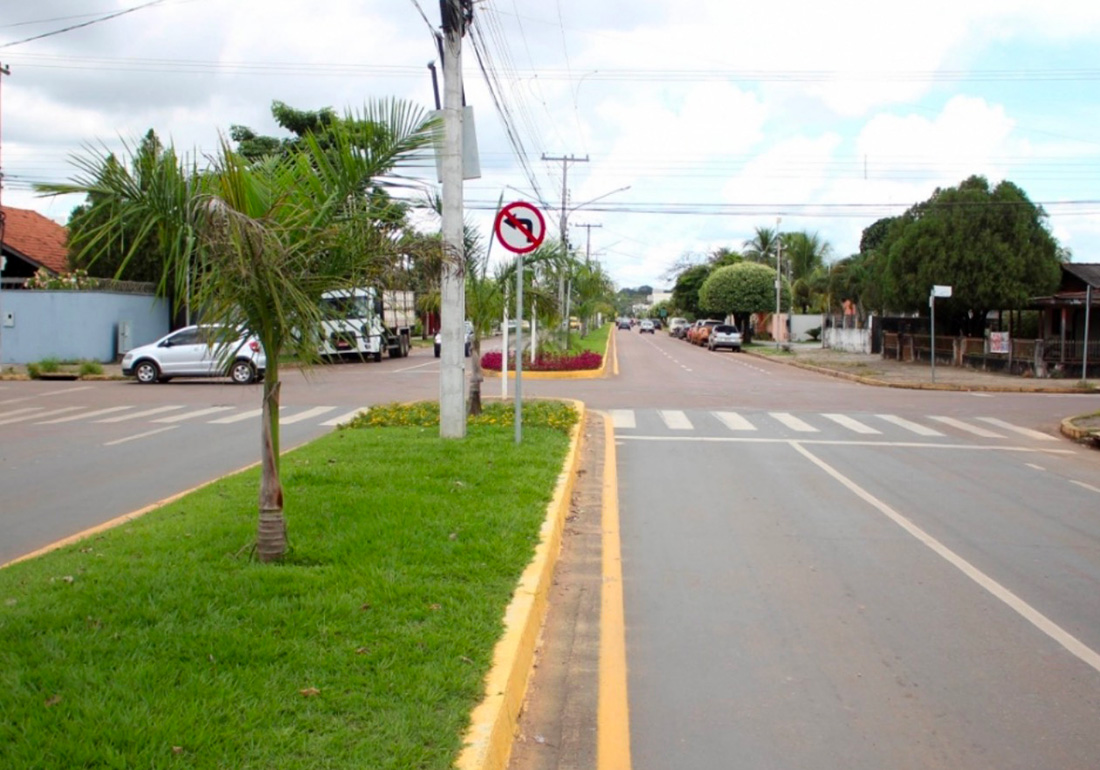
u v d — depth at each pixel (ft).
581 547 27.89
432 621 17.65
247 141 113.70
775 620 21.48
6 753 11.89
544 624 20.93
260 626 16.89
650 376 110.73
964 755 15.03
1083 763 14.80
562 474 34.17
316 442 41.68
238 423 59.57
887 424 62.08
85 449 48.24
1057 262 120.57
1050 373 107.24
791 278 253.03
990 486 39.65
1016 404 78.23
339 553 21.75
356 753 12.51
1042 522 32.53
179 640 16.01
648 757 14.84
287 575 19.85
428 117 22.44
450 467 33.42
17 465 43.09
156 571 20.25
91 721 12.78
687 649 19.57
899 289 126.62
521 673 16.83
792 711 16.60
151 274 127.54
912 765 14.69
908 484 39.58
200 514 26.48
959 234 119.44
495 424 47.96
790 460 45.55
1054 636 20.66
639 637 20.26
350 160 21.99
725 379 106.52
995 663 19.01
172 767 11.85
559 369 107.24
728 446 50.11
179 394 80.69
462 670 15.42
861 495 36.81
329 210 21.90
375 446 39.27
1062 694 17.48
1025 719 16.38
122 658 15.23
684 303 310.04
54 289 115.24
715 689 17.53
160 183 19.94
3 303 112.57
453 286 41.75
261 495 21.39
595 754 14.92
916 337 142.72
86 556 21.94
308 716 13.48
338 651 15.81
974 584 24.61
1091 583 24.86
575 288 157.28
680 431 56.39
